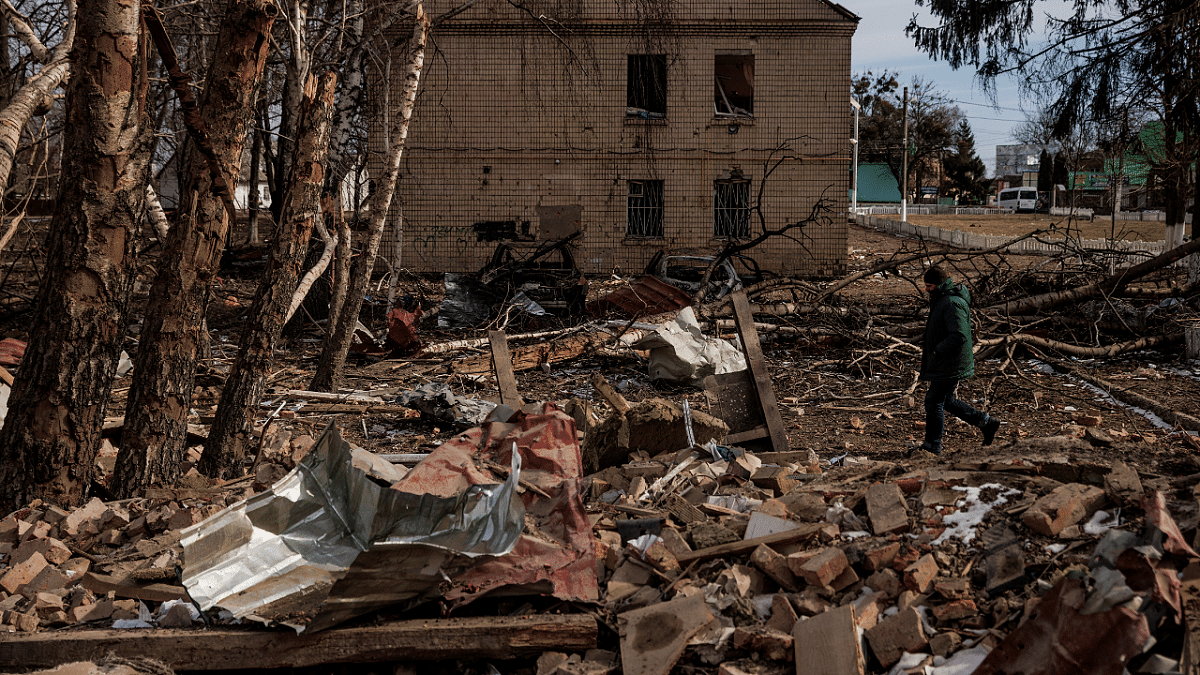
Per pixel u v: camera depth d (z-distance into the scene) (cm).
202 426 723
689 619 331
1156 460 433
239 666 333
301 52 866
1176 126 1611
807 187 2220
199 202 542
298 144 620
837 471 510
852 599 341
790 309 1318
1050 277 1523
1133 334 1217
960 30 1570
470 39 2155
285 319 619
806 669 300
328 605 329
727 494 479
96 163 487
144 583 387
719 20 2162
